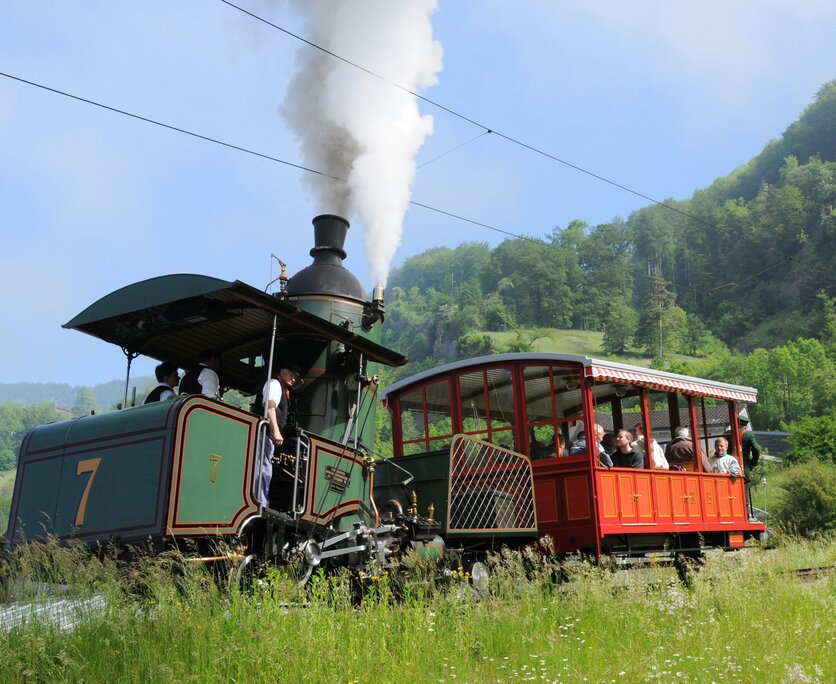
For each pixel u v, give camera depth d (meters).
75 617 5.59
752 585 9.70
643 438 12.90
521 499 10.89
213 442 6.55
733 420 14.71
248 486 6.78
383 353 8.34
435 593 7.41
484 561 10.18
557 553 10.91
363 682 5.48
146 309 7.37
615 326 192.75
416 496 9.86
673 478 12.59
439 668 6.04
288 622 5.84
